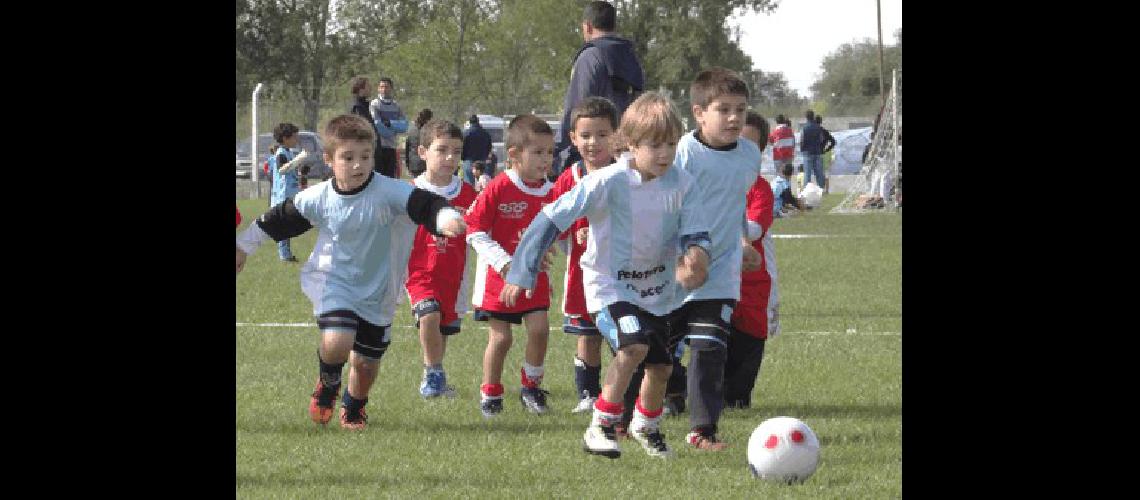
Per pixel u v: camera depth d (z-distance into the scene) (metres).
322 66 103.94
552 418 10.77
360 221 9.95
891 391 11.75
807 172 53.69
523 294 10.90
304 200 10.09
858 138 71.81
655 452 9.06
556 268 26.73
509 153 11.55
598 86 13.62
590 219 9.09
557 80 111.25
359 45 105.56
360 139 9.86
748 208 10.80
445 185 12.47
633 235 8.97
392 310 10.22
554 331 16.47
